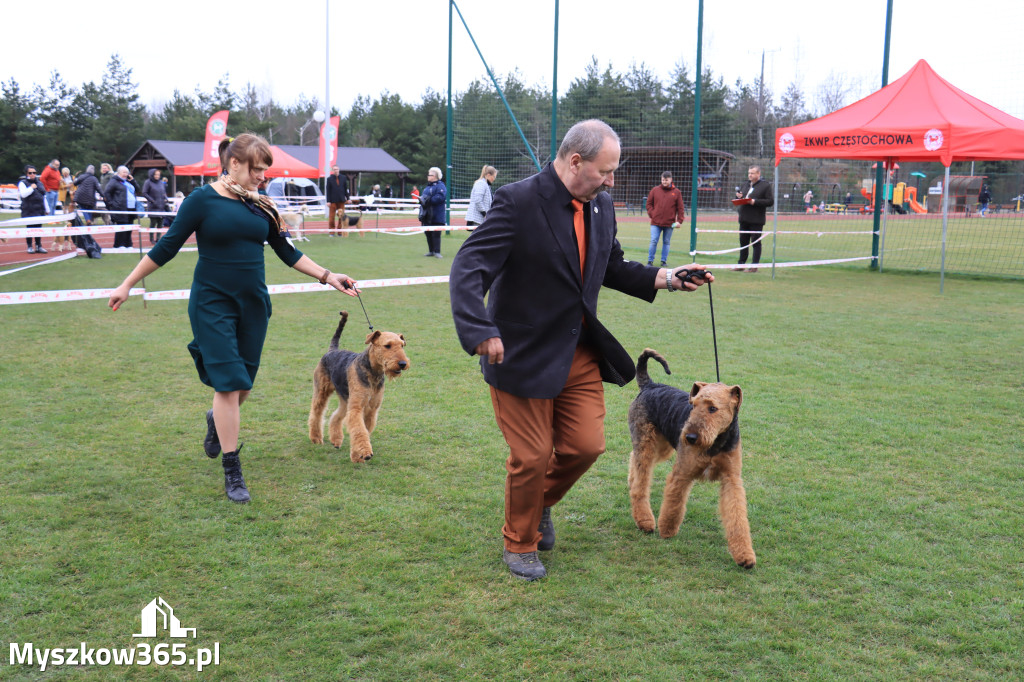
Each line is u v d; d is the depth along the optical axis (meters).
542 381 3.18
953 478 4.47
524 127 21.28
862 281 13.46
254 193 4.16
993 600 3.14
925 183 33.78
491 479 4.47
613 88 20.45
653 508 4.18
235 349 4.11
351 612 3.04
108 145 61.09
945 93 12.60
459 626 2.95
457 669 2.68
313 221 29.78
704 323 9.30
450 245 19.44
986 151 11.32
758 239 14.96
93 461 4.61
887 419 5.56
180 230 4.00
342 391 4.99
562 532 3.85
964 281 13.55
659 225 14.42
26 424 5.26
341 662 2.71
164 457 4.71
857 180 18.97
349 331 8.63
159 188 17.02
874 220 15.30
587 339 3.38
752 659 2.75
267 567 3.38
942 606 3.10
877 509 4.06
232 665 2.67
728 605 3.12
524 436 3.26
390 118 66.25
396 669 2.67
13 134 59.16
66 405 5.71
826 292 12.02
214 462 4.66
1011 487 4.33
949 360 7.37
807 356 7.53
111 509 3.95
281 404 5.96
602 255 3.34
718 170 19.14
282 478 4.47
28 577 3.22
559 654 2.77
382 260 15.47
